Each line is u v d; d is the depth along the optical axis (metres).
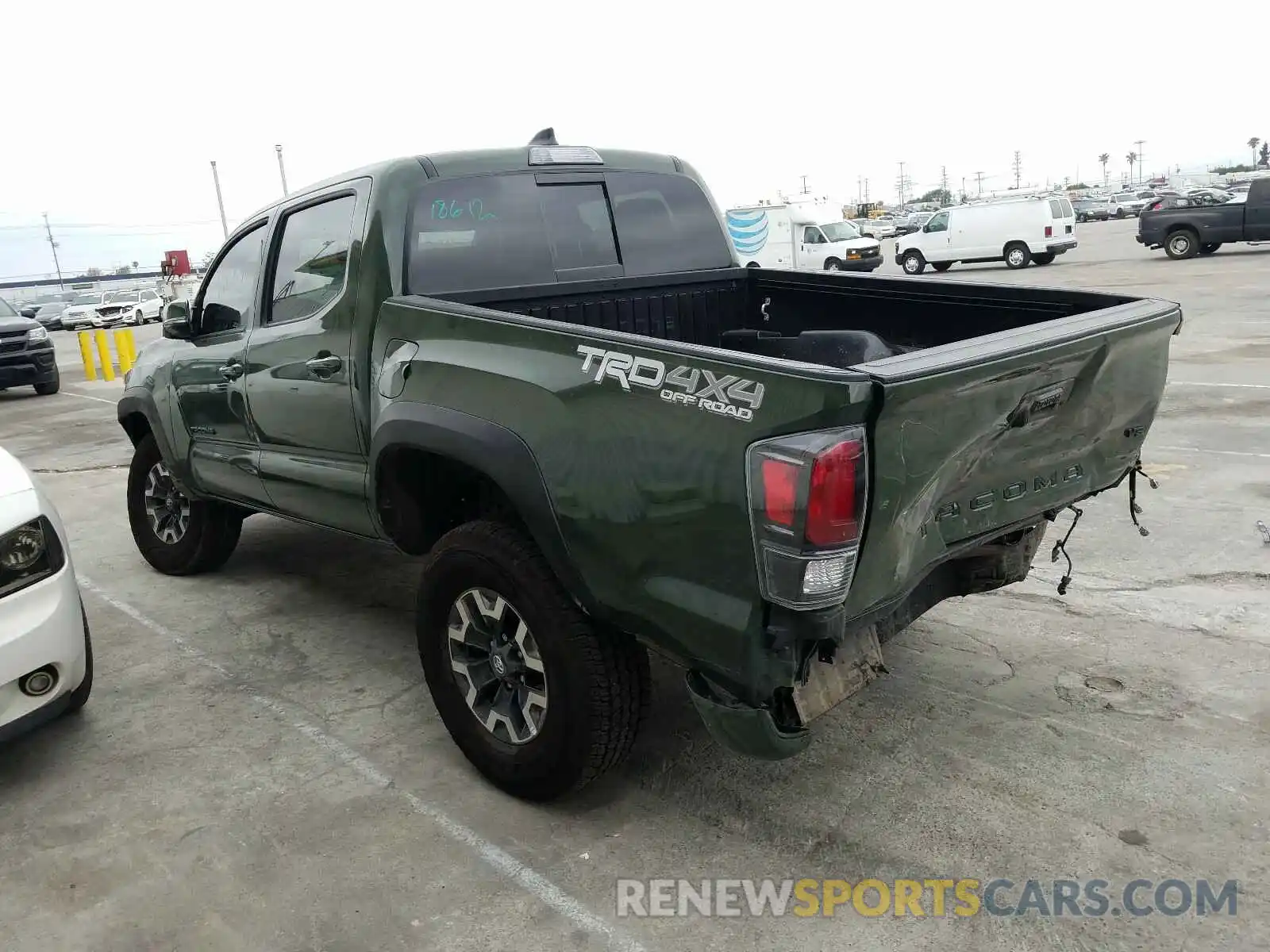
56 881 2.72
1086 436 2.91
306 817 2.98
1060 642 3.96
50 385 14.15
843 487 2.11
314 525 4.01
